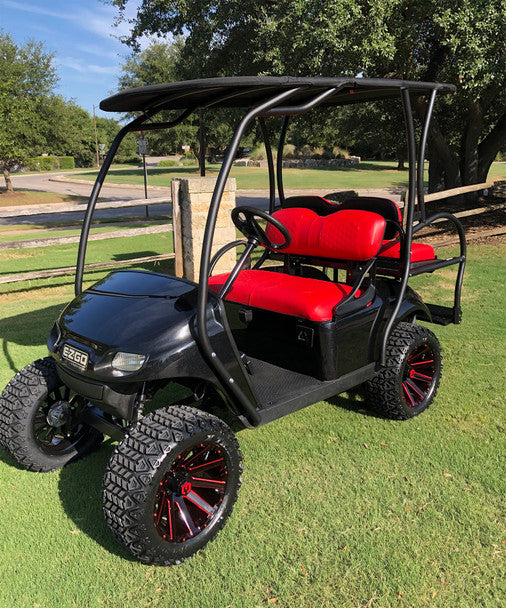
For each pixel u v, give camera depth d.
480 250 8.38
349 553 2.27
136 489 2.04
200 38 10.40
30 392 2.75
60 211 7.14
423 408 3.46
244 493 2.67
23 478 2.86
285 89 2.53
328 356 2.81
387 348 3.22
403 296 3.12
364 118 14.44
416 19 8.08
